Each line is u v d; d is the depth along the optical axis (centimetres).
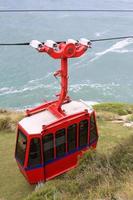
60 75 1574
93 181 1224
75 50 1526
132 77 10456
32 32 14325
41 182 1603
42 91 9331
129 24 15575
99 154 1427
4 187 1697
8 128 2458
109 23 15675
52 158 1597
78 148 1661
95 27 15150
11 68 10850
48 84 9762
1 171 1845
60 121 1575
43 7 17988
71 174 1405
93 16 16562
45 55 11806
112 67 11100
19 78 10144
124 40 13325
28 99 8919
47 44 1483
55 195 1201
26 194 1625
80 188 1214
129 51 12275
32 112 1652
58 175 1634
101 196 1065
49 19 16062
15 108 8494
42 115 1642
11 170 1850
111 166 1253
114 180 1162
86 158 1443
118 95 9412
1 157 2016
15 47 12488
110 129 2456
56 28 14950
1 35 13788
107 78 10331
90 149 1499
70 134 1616
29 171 1566
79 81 10062
